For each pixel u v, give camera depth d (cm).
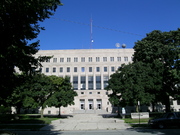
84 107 6412
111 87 3083
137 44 3325
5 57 821
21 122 2389
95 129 1850
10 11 805
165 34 3134
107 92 6412
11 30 860
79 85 6944
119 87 2916
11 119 2731
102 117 3475
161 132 1469
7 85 934
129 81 2816
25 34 935
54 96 3086
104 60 7156
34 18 955
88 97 6431
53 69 7144
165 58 3092
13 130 1795
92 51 7250
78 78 7006
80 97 6444
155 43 3064
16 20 860
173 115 1786
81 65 7119
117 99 3091
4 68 871
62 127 1977
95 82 6956
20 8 814
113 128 1880
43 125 2105
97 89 6881
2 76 892
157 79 2866
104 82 6919
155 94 3022
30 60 993
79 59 7219
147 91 2972
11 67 912
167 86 3036
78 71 7075
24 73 1047
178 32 2994
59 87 3253
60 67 7138
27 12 878
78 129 1847
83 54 7244
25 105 2828
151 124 1816
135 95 2736
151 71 2920
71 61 7200
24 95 2878
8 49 816
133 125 2045
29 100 2842
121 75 3017
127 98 2780
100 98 6384
